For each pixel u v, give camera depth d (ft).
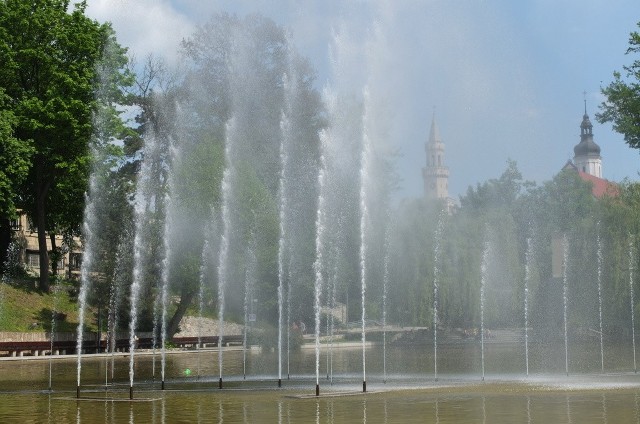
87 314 191.83
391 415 61.36
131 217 192.75
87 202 189.16
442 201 243.40
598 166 545.44
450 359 149.38
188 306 213.87
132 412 65.67
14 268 211.82
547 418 58.70
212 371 119.34
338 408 66.49
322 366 130.11
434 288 233.76
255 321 198.18
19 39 180.65
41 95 185.06
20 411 67.05
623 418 58.39
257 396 77.46
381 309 251.60
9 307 179.73
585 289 228.22
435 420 58.23
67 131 180.75
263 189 197.47
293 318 218.38
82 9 191.93
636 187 240.12
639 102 146.30
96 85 188.24
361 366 129.59
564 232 239.71
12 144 171.73
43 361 147.43
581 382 90.68
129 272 189.98
